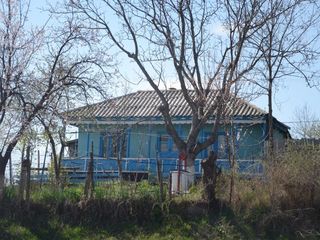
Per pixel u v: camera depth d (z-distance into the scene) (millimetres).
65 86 20328
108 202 18453
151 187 18953
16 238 17594
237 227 17625
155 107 32875
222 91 22125
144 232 17719
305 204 18266
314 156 18688
